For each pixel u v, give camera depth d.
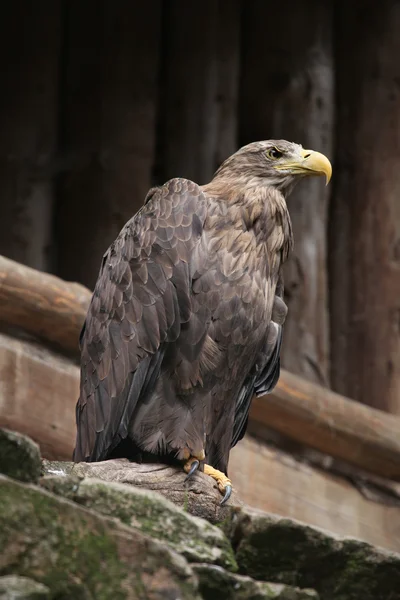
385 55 15.78
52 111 14.90
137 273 8.21
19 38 14.99
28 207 14.53
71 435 11.20
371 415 13.15
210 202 8.39
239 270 8.19
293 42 15.48
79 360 11.55
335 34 15.93
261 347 8.55
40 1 15.08
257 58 15.50
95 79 15.03
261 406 12.47
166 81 15.23
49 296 10.96
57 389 11.20
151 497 5.43
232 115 15.21
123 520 5.36
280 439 13.45
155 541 4.90
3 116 14.80
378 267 15.23
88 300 11.20
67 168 14.79
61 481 5.37
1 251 14.40
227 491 7.25
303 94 15.38
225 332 8.09
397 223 15.34
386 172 15.47
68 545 4.75
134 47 15.10
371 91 15.67
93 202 14.63
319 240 14.90
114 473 7.20
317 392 12.79
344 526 13.52
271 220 8.52
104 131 14.85
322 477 13.49
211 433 8.26
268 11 15.58
